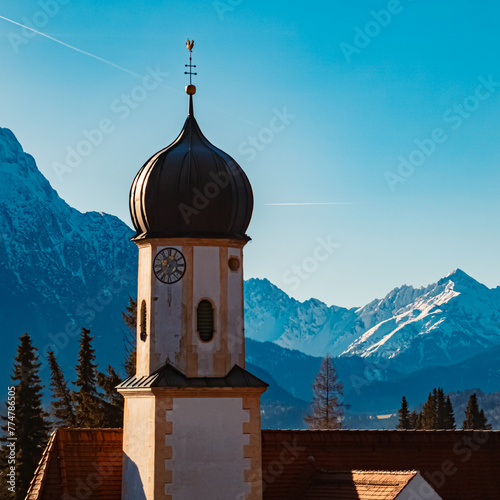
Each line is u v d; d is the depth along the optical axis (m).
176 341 57.69
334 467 63.59
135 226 60.06
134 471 58.22
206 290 58.12
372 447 64.62
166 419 56.66
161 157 58.66
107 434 61.91
